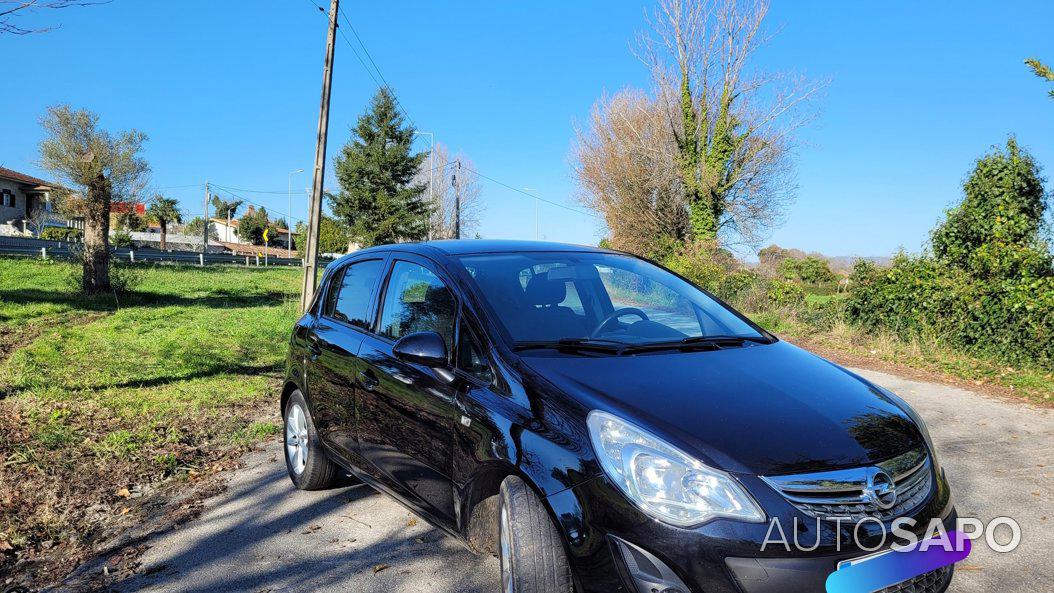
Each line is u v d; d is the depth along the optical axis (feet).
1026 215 35.96
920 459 8.64
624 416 8.09
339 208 185.78
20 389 24.17
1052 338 29.60
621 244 103.09
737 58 88.84
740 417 8.29
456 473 9.85
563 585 8.18
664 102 96.22
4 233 170.09
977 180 37.47
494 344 9.92
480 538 9.84
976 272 35.88
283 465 17.08
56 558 12.04
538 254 12.78
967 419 21.75
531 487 8.45
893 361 33.63
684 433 7.87
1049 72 31.24
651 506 7.46
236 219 354.33
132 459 17.30
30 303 50.55
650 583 7.30
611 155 101.81
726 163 92.12
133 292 60.80
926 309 36.86
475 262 11.94
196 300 61.62
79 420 20.56
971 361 32.09
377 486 12.33
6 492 15.06
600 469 7.80
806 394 9.20
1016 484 15.46
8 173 177.78
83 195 70.79
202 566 11.50
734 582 7.17
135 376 26.81
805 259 105.91
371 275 13.94
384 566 11.35
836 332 41.83
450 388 10.18
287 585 10.77
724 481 7.47
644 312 11.93
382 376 11.73
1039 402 24.25
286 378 15.72
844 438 8.22
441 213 215.51
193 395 24.17
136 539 12.72
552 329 10.45
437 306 11.37
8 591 10.87
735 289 59.11
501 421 9.03
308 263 48.26
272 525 13.17
